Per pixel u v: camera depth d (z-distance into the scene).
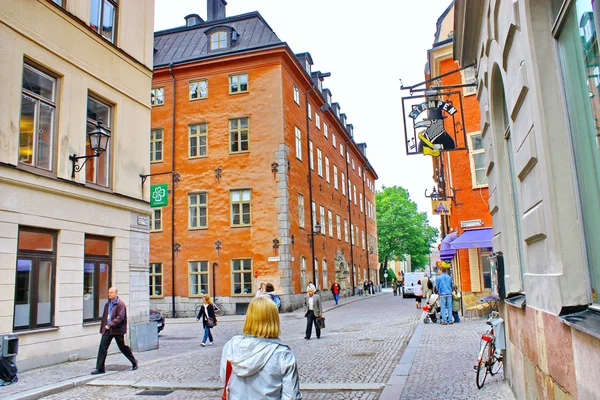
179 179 29.20
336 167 42.47
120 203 13.98
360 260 49.94
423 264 75.56
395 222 67.31
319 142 37.00
